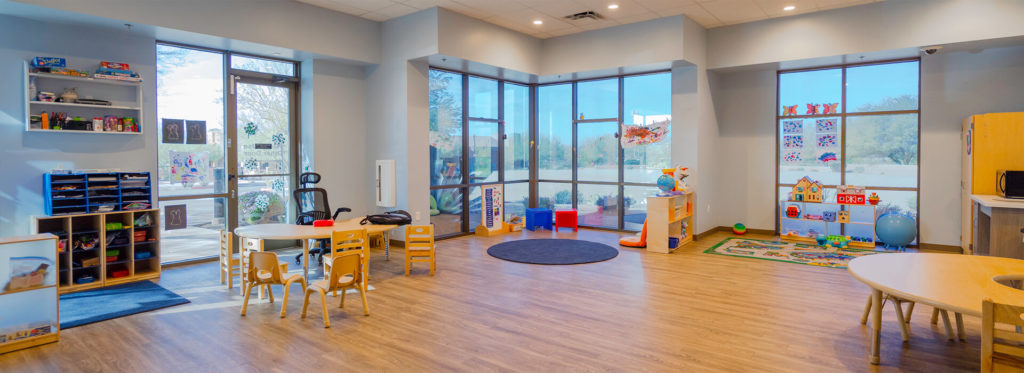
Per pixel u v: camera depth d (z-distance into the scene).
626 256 6.54
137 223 5.29
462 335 3.74
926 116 6.83
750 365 3.20
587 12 6.86
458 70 7.86
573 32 7.96
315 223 5.32
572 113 9.04
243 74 6.41
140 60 5.49
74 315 4.15
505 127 9.00
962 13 5.89
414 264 6.09
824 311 4.26
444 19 6.62
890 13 6.31
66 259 4.92
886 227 6.75
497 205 8.52
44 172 4.95
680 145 7.66
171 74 5.82
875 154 7.24
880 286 2.79
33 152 4.89
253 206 6.61
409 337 3.70
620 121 8.48
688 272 5.65
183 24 5.28
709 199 8.02
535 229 8.76
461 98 8.18
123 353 3.41
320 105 6.87
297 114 7.01
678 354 3.38
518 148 9.30
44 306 3.64
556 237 8.04
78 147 5.13
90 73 5.18
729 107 8.27
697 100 7.49
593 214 8.98
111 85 5.30
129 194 5.18
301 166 7.00
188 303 4.51
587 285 5.12
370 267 5.92
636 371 3.12
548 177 9.42
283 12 6.10
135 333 3.78
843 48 6.64
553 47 8.27
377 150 7.35
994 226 5.05
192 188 6.02
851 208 7.41
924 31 6.12
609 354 3.39
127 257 5.28
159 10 5.12
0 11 4.62
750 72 8.05
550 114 9.30
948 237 6.75
